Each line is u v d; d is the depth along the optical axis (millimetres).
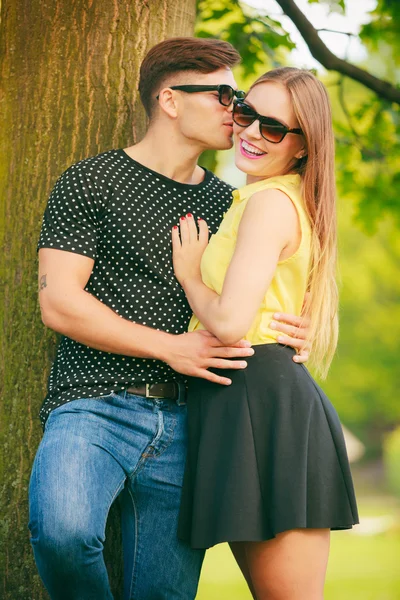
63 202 2488
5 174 2996
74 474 2348
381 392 17188
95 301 2441
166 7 3084
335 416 2467
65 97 2979
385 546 11648
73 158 2957
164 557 2604
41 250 2482
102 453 2439
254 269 2324
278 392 2377
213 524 2336
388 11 5051
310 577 2334
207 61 2643
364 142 5223
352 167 5418
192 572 2650
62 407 2477
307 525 2312
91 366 2518
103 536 2381
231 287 2318
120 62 3002
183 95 2652
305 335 2502
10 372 2928
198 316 2430
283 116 2461
